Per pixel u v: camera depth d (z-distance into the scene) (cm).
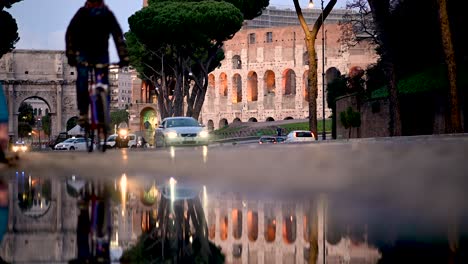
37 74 12875
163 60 7788
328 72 15388
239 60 16388
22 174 1260
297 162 1449
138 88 15050
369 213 534
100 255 379
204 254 387
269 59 15800
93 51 1086
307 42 5159
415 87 5447
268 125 13612
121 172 1305
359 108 7025
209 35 6550
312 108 5159
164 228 493
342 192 741
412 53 5988
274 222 516
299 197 698
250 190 809
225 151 2445
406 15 5881
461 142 2134
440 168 1032
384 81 6825
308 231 464
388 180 870
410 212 528
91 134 1183
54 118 12938
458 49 5284
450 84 4106
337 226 476
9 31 5597
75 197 751
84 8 1070
